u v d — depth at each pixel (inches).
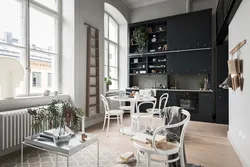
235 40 114.0
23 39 127.3
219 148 116.2
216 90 183.6
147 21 233.1
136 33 234.5
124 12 244.5
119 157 98.3
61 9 158.4
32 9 134.6
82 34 165.2
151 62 237.5
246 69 90.9
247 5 88.9
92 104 180.2
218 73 182.1
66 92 157.5
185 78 223.6
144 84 251.9
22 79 115.6
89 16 174.7
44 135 77.1
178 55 211.3
